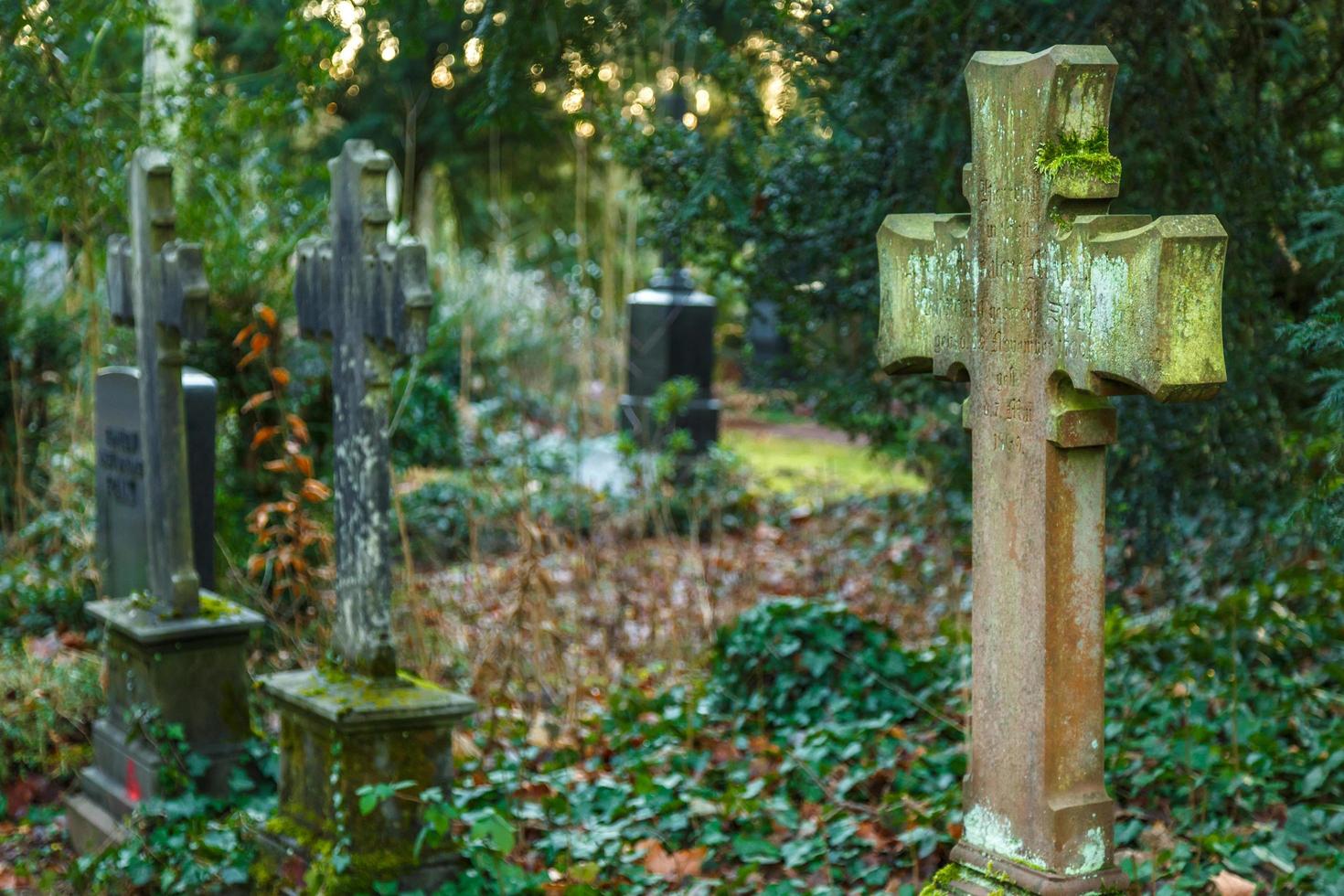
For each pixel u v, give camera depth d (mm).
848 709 5656
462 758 5418
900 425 6668
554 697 6199
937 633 7180
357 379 4172
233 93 7656
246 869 4398
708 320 12023
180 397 4875
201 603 5059
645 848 4566
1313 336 3750
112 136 7273
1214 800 4531
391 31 5309
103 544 5523
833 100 4797
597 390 13602
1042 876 2705
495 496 9633
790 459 13438
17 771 5566
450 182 18422
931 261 2955
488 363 13578
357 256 4145
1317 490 3926
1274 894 3908
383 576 4203
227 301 7051
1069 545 2689
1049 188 2605
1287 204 4742
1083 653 2719
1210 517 6031
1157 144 4652
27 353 7844
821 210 5719
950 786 4777
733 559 8555
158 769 4742
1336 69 4828
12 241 8195
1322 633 5652
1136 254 2445
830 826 4574
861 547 9289
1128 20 4422
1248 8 4535
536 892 4117
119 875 4445
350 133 15633
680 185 5910
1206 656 5609
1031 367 2684
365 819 4051
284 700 4258
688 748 5445
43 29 6680
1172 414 4914
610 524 9570
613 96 6047
